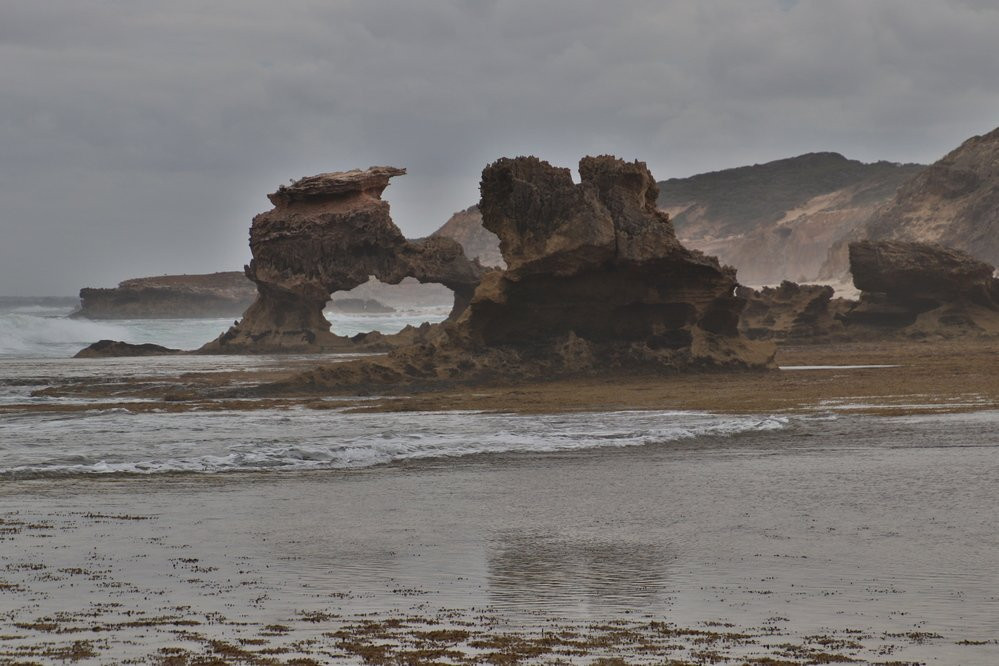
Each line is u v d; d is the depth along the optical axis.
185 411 64.19
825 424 51.50
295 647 17.55
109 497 33.56
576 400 66.75
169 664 16.45
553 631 18.73
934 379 75.50
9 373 104.12
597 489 34.88
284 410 64.19
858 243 135.88
